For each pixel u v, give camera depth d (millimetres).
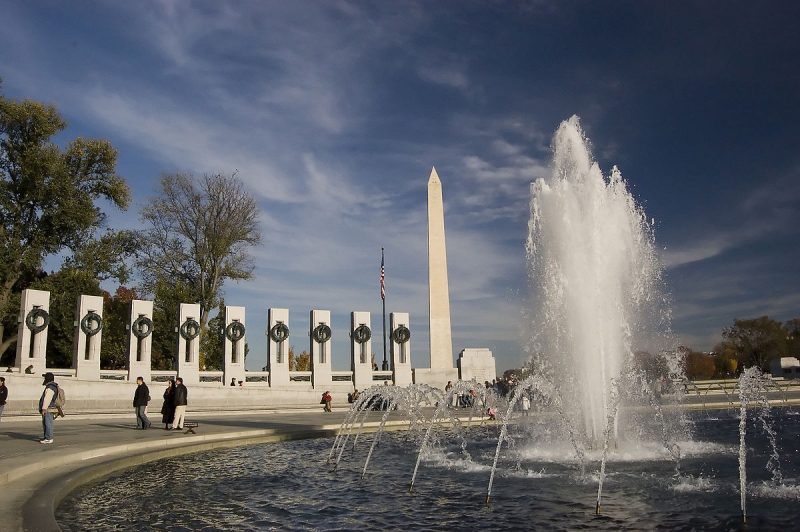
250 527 8266
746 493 9555
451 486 10977
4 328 42312
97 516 8906
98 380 31406
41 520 7410
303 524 8391
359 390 35875
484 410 26375
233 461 14289
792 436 17594
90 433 18125
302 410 32562
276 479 11906
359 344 39625
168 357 46219
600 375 16047
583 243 16969
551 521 8156
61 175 39938
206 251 47219
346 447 17016
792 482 10484
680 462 12953
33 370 30312
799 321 68625
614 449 14984
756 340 64375
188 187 47094
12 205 39531
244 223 48156
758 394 13383
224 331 36688
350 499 10023
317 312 38875
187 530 8133
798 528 7492
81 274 40688
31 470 10922
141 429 19766
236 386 35562
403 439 19000
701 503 8945
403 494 10375
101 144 43188
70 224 40844
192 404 34031
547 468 12680
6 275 39625
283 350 37719
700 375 61750
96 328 32500
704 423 22062
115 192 44094
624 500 9281
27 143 39812
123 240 45312
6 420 22609
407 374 39688
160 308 45500
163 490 10805
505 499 9680
